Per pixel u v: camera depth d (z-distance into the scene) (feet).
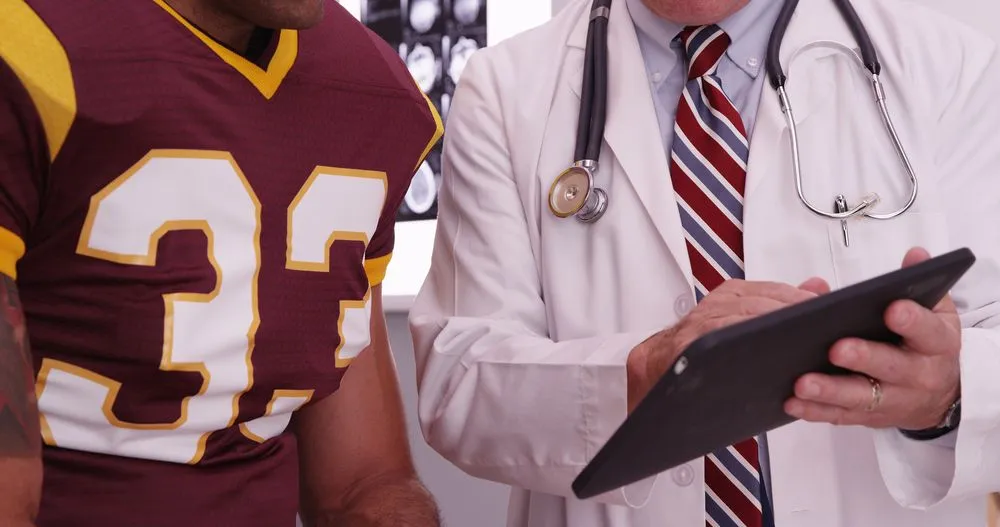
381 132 3.65
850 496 3.90
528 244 4.35
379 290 4.06
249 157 3.26
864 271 3.91
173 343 3.10
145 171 3.04
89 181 2.96
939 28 4.26
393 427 4.09
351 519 3.83
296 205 3.38
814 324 2.48
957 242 3.93
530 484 4.03
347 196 3.53
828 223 3.96
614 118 4.29
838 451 3.92
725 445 2.91
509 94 4.53
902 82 4.09
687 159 4.16
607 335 3.96
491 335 4.09
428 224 7.47
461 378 4.10
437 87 7.43
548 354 3.90
